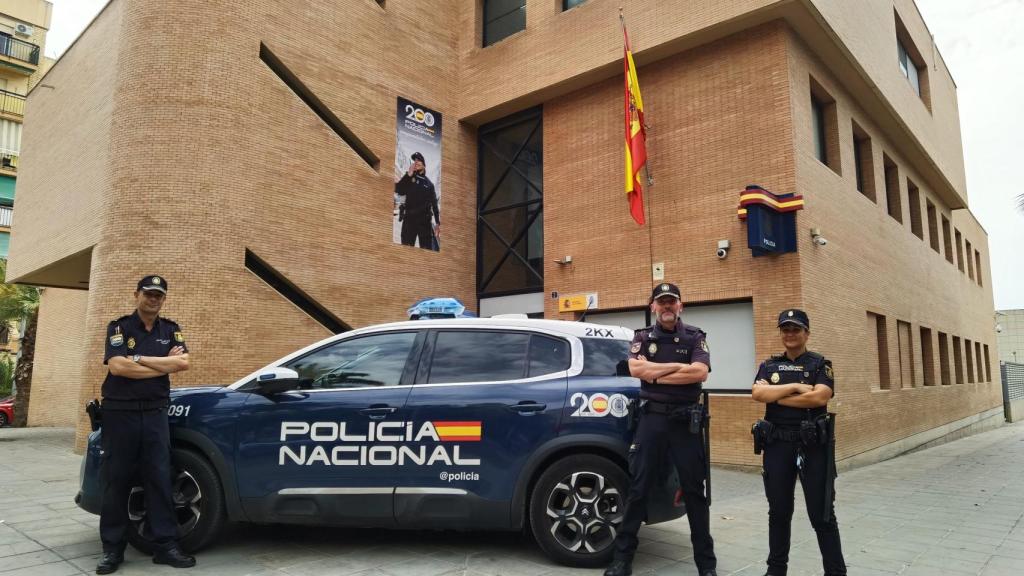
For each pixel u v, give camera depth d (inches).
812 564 193.9
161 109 433.1
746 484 350.3
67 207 545.0
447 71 601.0
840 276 457.1
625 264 485.4
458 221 590.2
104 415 181.9
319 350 208.4
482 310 591.8
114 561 177.0
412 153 561.3
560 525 186.1
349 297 500.7
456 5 621.9
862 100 534.6
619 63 491.8
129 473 182.2
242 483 193.0
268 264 456.4
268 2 475.5
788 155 411.2
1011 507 290.7
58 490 296.4
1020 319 1658.5
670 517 182.7
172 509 186.5
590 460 185.8
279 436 194.2
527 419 189.2
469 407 191.5
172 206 425.1
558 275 528.4
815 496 163.9
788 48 425.4
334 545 204.7
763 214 394.9
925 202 746.8
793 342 171.6
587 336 204.2
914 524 254.4
